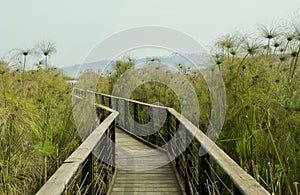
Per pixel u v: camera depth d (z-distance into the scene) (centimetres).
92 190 329
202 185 329
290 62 454
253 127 360
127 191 473
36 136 356
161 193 463
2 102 387
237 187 199
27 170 315
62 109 491
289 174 291
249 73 449
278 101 361
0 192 269
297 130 333
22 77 573
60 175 218
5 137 325
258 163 322
